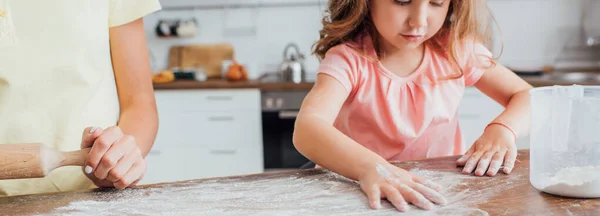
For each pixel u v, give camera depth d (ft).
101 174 2.70
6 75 3.10
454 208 2.31
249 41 11.91
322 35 4.06
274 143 10.16
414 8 3.15
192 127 10.21
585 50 11.16
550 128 2.39
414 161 3.12
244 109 10.06
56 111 3.23
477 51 4.01
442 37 3.95
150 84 3.70
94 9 3.32
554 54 11.25
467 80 4.06
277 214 2.31
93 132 2.75
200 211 2.37
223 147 10.22
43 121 3.21
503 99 3.95
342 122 3.92
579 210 2.21
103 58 3.40
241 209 2.39
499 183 2.63
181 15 11.91
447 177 2.77
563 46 11.21
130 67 3.58
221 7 11.82
